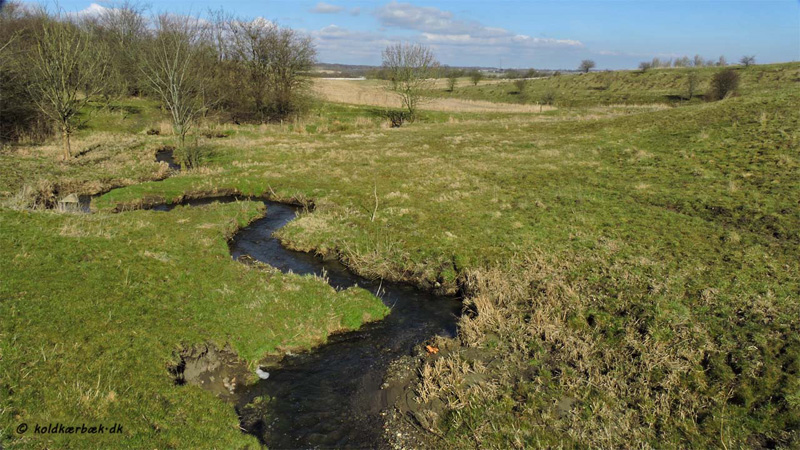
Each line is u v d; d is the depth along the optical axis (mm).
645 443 6953
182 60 26906
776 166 18125
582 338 9555
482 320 10391
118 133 32312
